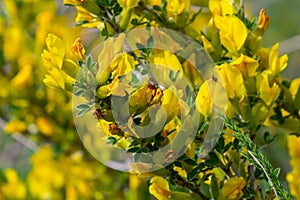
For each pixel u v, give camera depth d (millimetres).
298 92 532
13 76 704
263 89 495
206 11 571
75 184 685
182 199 479
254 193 481
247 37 516
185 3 519
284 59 505
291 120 537
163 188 477
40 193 703
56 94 676
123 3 502
